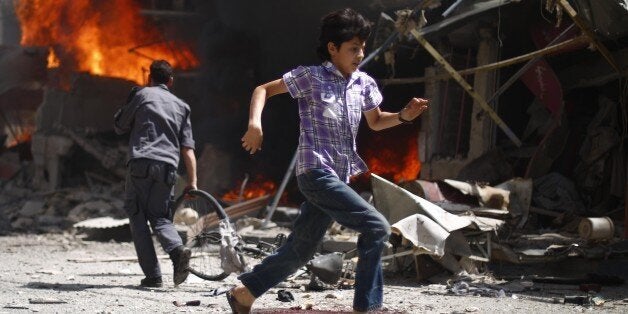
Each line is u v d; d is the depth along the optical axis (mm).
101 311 5324
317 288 6941
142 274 8281
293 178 21906
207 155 19656
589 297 6594
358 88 4586
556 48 11016
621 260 8312
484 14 12656
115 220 13977
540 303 6336
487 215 8852
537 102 14156
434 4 12641
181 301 5969
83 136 18188
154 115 7246
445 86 14453
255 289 4609
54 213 16625
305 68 4469
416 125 20766
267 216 12820
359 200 4332
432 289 7277
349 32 4449
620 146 12172
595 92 13703
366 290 4316
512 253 8273
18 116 22062
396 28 12055
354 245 10109
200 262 9367
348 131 4488
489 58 13758
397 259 8250
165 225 7078
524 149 13758
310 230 4547
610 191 12141
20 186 18016
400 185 9219
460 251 7906
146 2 27797
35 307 5465
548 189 12148
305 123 4438
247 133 4211
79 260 9859
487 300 6465
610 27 9625
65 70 22938
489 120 13750
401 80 14141
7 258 10203
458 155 14156
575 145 12906
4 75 21703
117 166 17906
